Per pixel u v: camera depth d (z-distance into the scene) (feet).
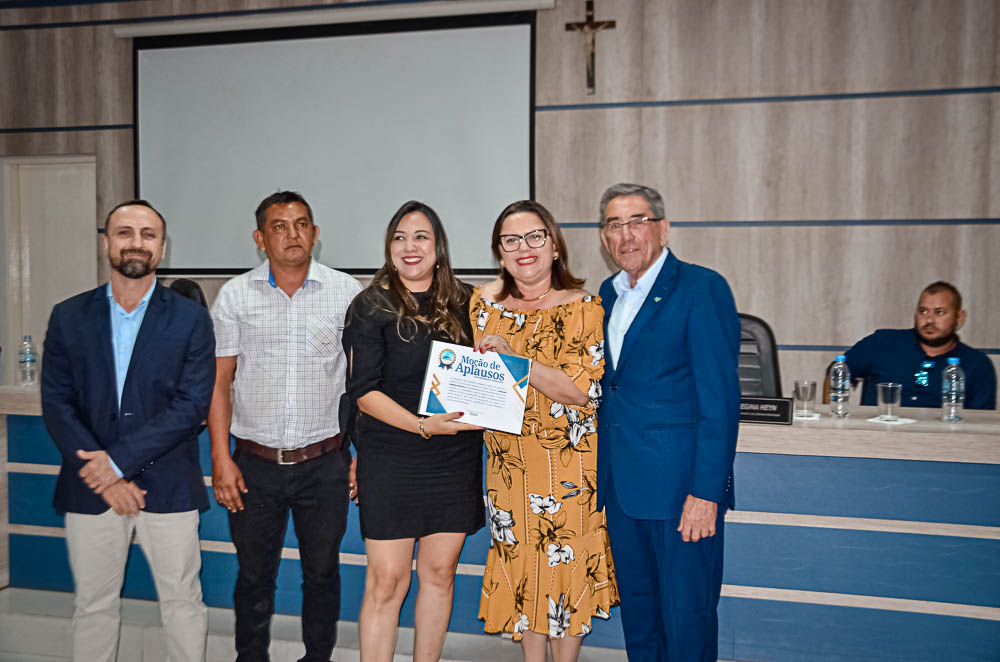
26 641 8.53
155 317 6.81
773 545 7.30
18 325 17.12
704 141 13.83
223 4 15.33
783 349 13.83
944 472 6.84
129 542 7.11
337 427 7.29
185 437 6.79
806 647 7.25
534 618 6.36
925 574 6.93
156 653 8.21
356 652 7.80
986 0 12.71
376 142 15.12
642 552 6.53
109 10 15.75
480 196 14.76
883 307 13.42
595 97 14.15
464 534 6.56
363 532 6.50
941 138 13.03
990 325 13.01
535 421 6.27
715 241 13.93
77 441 6.64
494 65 14.51
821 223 13.55
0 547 9.10
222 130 15.64
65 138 16.15
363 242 15.34
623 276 6.79
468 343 6.47
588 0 13.99
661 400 6.20
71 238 16.99
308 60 15.23
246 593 7.23
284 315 7.08
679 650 6.22
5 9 16.11
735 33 13.57
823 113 13.39
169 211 15.98
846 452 7.00
